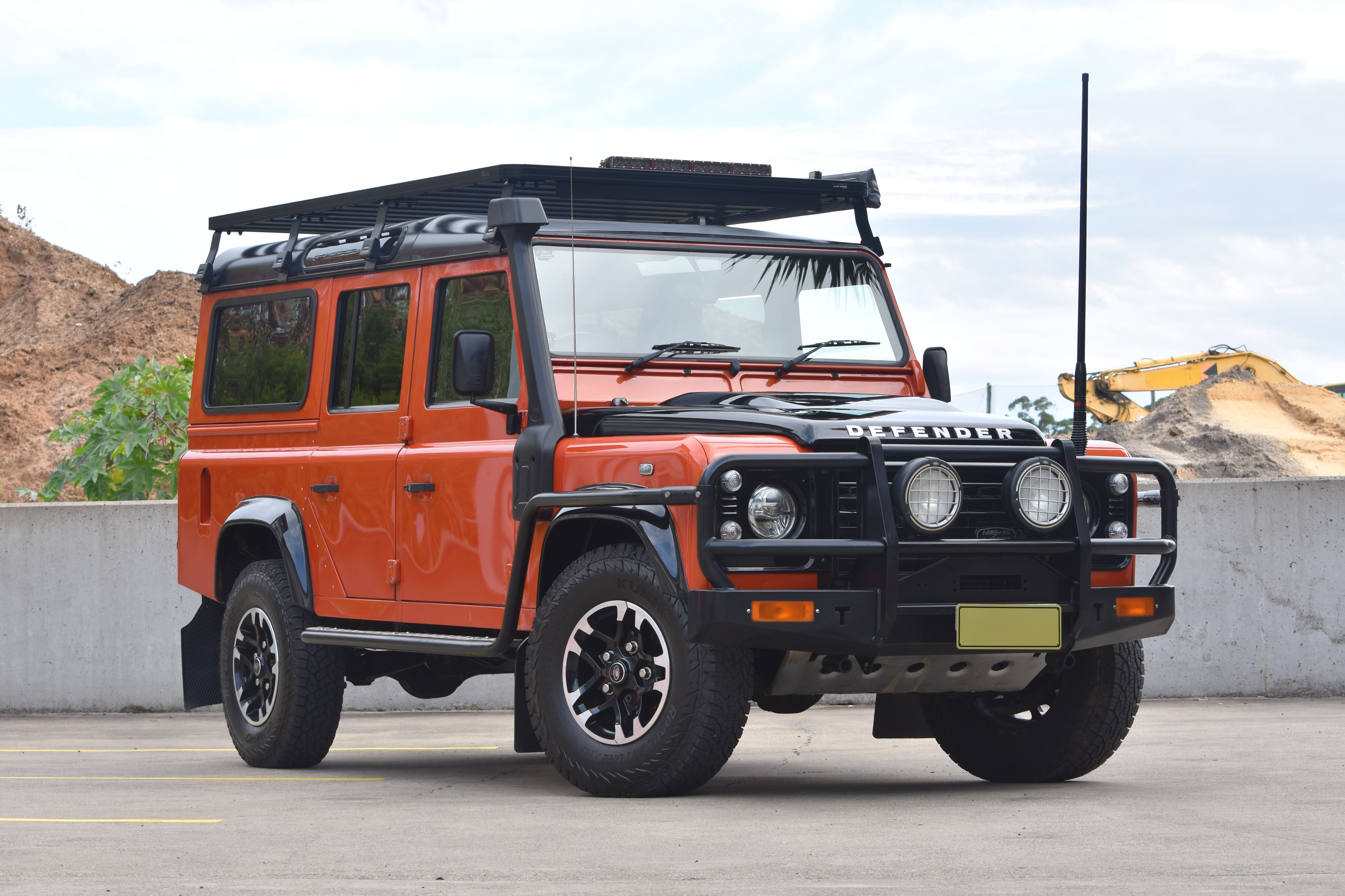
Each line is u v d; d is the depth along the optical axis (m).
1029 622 6.12
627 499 6.05
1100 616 6.37
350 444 7.91
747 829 5.32
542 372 6.80
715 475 5.82
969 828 5.32
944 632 6.07
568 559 6.74
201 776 7.80
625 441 6.33
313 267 8.38
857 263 7.92
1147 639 11.41
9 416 22.39
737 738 6.03
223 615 8.77
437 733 10.23
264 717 8.33
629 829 5.37
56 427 22.25
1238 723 9.68
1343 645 11.38
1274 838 5.05
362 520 7.72
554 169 7.39
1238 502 11.44
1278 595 11.42
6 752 9.30
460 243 7.39
